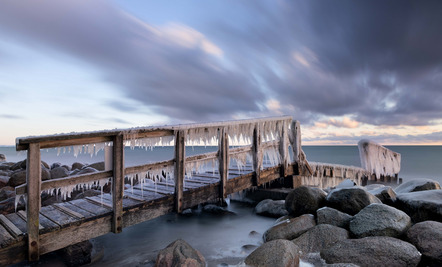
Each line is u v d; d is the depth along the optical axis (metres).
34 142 3.74
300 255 4.86
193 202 6.15
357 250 4.48
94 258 5.20
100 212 4.62
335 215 5.75
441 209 5.39
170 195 5.63
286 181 9.94
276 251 4.44
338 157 49.50
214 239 6.29
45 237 3.93
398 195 6.54
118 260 5.24
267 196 9.13
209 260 5.12
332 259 4.52
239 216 8.05
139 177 5.17
